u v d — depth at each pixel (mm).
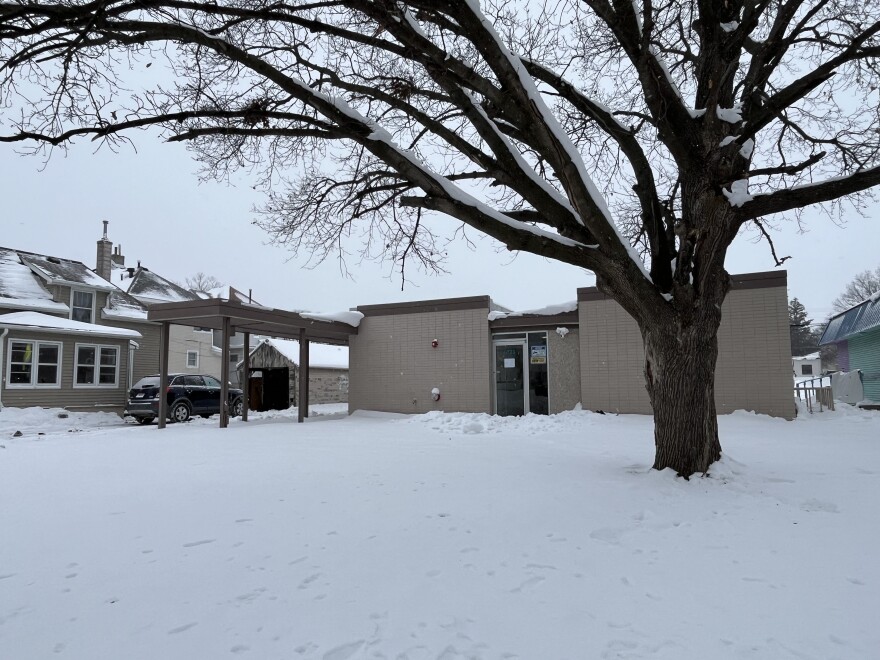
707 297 6332
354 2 5082
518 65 5535
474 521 4762
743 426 11312
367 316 16844
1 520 4941
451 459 7875
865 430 10750
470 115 6051
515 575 3613
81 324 21359
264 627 2943
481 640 2783
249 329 16047
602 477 6379
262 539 4359
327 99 5766
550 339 14891
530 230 6043
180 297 29906
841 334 22109
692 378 6305
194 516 5016
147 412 18219
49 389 19969
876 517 4797
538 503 5285
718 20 6227
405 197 6336
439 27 6441
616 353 13852
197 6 5285
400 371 16297
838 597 3246
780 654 2625
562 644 2738
